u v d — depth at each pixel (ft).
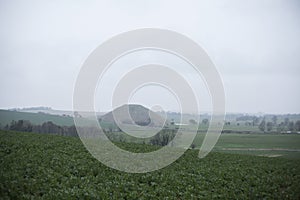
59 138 100.07
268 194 51.37
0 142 80.94
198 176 61.26
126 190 47.32
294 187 58.29
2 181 44.70
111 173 58.49
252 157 100.48
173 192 47.88
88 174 55.83
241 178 62.80
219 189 51.90
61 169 56.24
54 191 43.16
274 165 84.12
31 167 55.11
